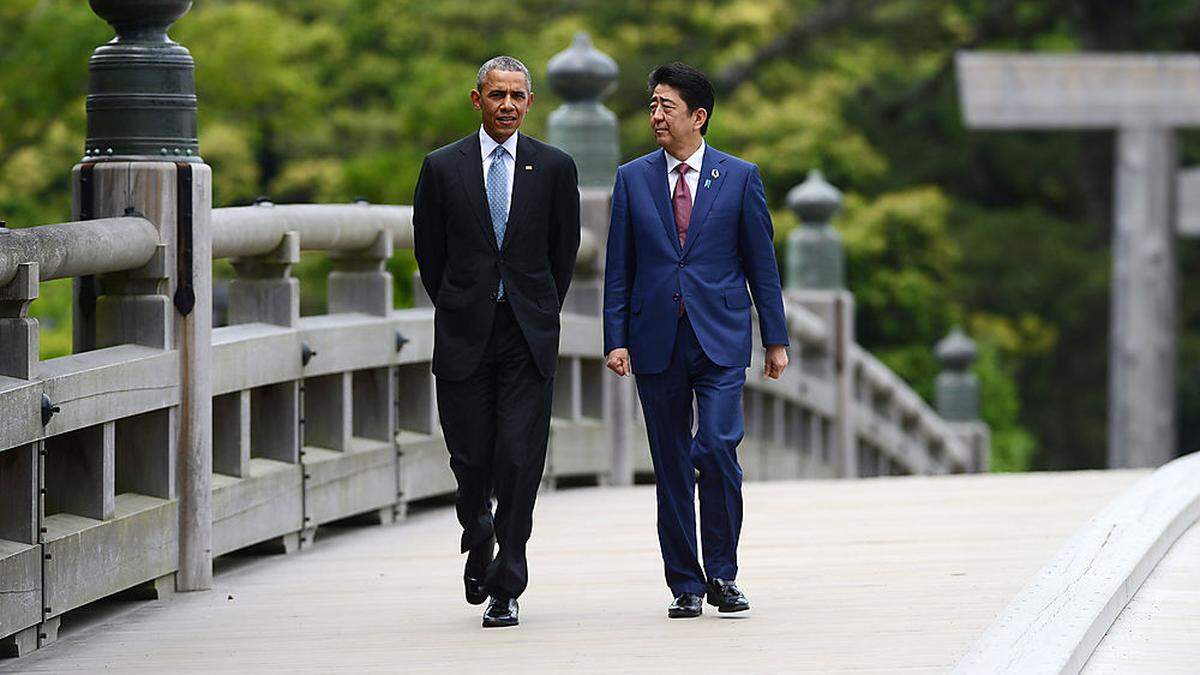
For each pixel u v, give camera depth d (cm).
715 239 1834
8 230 1683
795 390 3706
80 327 1991
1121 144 4769
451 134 5959
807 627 1761
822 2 7731
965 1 8219
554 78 3112
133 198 1952
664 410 1848
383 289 2516
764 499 2761
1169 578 1984
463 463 1819
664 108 1836
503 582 1794
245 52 5581
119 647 1733
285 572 2142
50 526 1788
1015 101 4750
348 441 2425
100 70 1962
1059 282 8300
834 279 4000
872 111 8125
